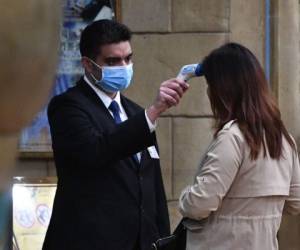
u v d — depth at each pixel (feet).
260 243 23.26
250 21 45.24
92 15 43.09
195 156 44.80
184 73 24.18
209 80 23.63
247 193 23.00
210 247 23.21
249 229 23.08
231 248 23.02
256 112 22.89
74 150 24.47
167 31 44.47
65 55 42.65
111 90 26.61
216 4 44.62
